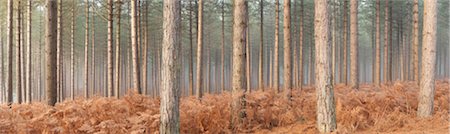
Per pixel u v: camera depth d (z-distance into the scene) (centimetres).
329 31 858
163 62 772
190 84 2247
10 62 1573
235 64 979
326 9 851
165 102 770
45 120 875
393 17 3006
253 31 4488
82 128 816
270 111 1023
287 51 1402
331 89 866
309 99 1187
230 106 1020
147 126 875
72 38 2566
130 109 1034
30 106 1100
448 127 895
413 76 2430
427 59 1044
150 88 4259
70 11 2391
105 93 3453
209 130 917
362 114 998
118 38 1748
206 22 2942
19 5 1752
